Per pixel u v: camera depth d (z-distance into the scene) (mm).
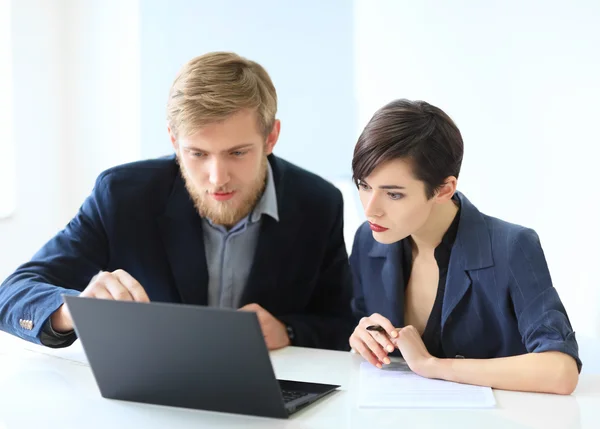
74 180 3412
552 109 2250
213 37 3418
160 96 3426
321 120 3412
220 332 1141
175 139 1747
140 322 1192
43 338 1568
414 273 1644
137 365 1249
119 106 3365
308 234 1905
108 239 1857
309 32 3371
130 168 1878
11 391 1361
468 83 2533
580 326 2156
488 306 1521
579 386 1377
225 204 1692
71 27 3355
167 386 1251
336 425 1181
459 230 1543
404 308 1652
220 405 1229
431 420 1199
